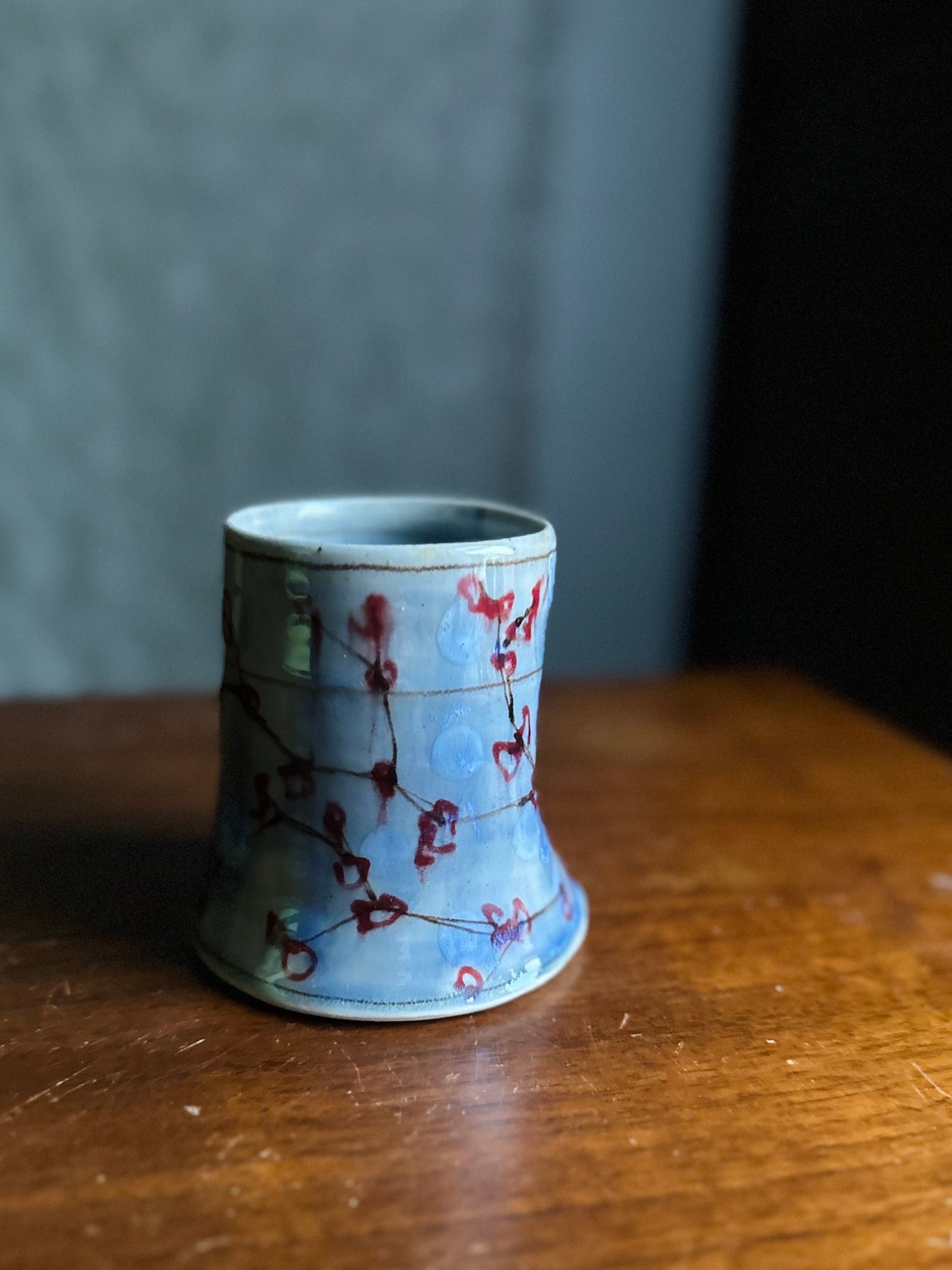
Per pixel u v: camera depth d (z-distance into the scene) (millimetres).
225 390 642
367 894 221
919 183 500
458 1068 212
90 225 603
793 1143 196
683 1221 176
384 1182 182
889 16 517
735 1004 239
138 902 272
